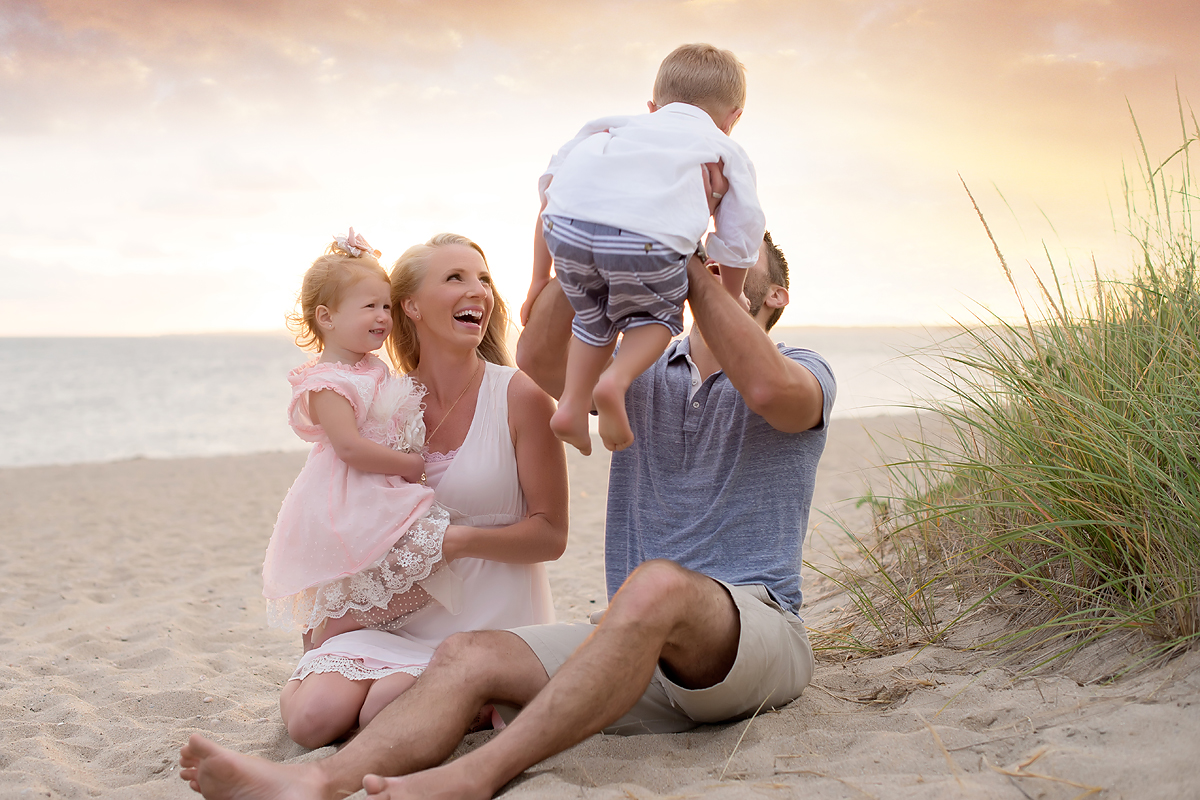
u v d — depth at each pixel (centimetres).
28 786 198
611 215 189
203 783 165
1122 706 173
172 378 3294
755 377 188
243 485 916
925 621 259
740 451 211
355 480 230
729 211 207
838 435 998
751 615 192
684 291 194
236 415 2064
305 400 237
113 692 285
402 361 264
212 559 548
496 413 244
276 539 231
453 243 251
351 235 258
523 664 191
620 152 201
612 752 191
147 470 1071
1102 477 214
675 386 224
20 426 1859
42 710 268
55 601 445
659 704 203
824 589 340
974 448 273
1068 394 226
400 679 211
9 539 627
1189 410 212
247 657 338
